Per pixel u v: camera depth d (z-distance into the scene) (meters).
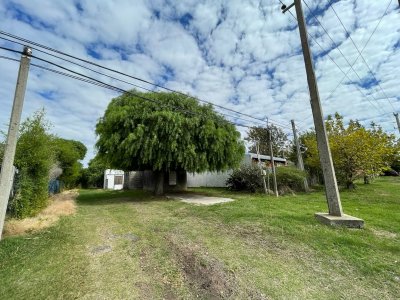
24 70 5.24
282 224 5.78
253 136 29.36
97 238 5.17
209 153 12.56
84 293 2.91
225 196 13.19
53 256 4.06
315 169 19.67
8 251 4.20
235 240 4.84
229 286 3.08
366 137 14.28
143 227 6.13
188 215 7.58
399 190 13.96
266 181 14.79
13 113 5.09
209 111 13.48
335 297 2.79
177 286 3.11
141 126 11.29
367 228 5.48
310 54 6.98
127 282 3.20
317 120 6.64
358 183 19.78
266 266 3.62
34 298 2.79
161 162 11.55
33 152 6.93
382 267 3.50
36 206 7.47
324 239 4.67
